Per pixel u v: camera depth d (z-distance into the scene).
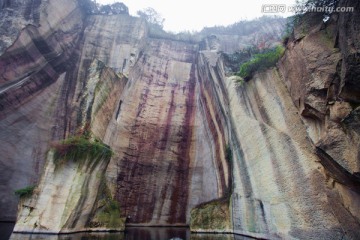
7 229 13.56
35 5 20.48
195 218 16.38
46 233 12.38
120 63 24.59
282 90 11.38
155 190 20.67
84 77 23.16
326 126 8.51
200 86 24.39
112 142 20.83
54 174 13.40
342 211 8.02
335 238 8.16
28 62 19.55
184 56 28.22
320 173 8.96
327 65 8.83
